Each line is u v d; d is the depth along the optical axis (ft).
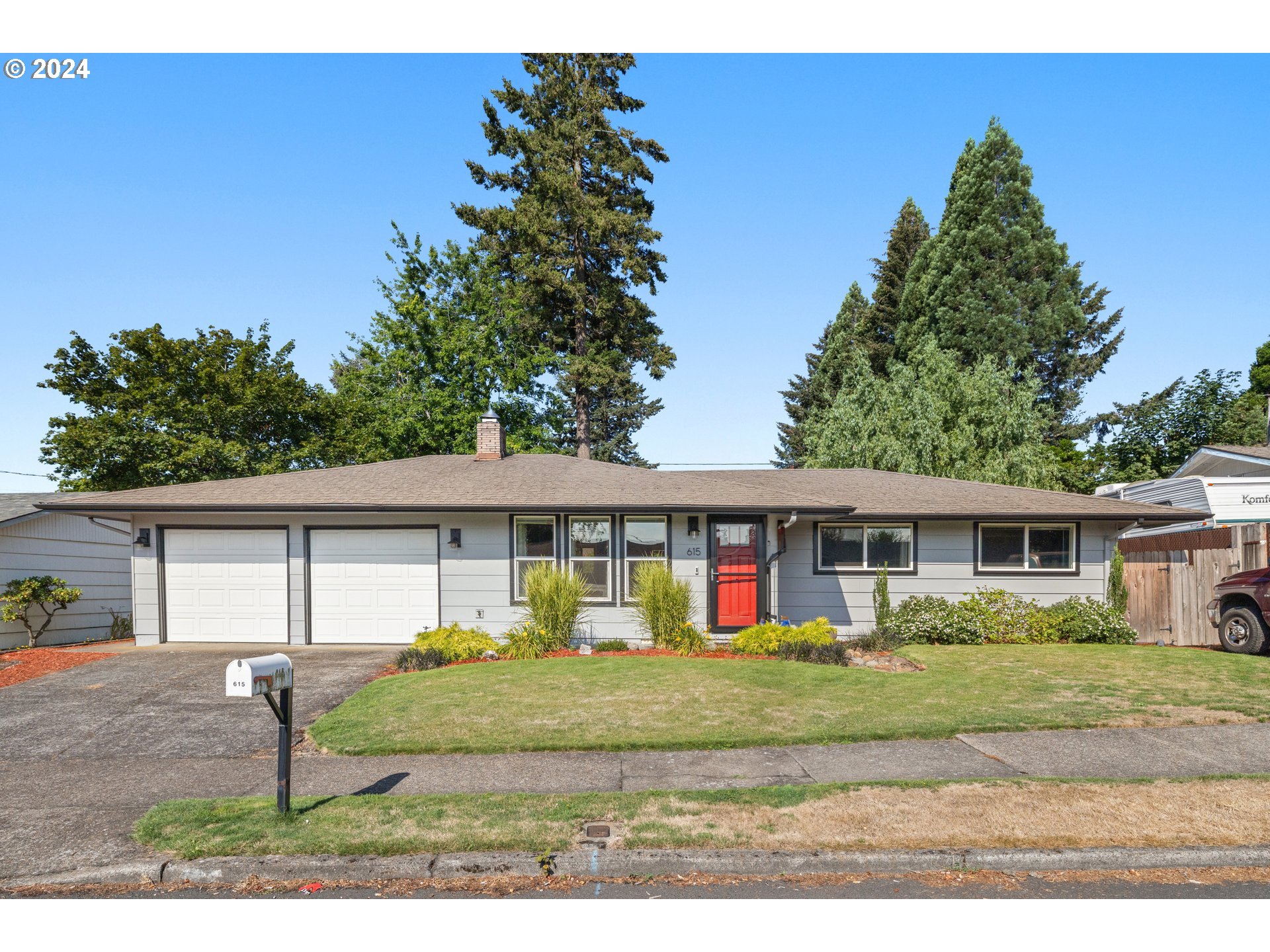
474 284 110.52
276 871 16.61
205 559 48.91
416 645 42.68
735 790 20.35
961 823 17.97
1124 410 126.00
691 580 47.09
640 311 116.26
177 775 23.04
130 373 82.33
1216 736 25.62
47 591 52.03
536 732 26.48
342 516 48.55
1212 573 48.49
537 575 44.29
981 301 113.60
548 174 108.06
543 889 16.02
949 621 46.06
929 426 88.33
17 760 24.79
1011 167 115.44
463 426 102.99
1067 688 32.32
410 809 19.31
